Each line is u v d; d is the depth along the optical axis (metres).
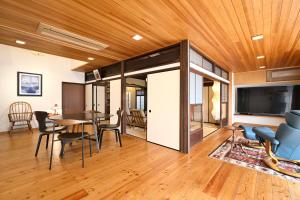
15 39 3.20
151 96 3.87
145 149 3.35
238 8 2.04
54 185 1.96
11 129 4.52
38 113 2.84
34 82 5.46
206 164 2.61
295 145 2.29
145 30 2.73
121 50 3.84
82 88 7.11
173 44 3.39
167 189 1.91
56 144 3.62
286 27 2.54
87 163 2.62
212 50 3.73
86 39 3.15
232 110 6.65
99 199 1.71
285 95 5.80
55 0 1.93
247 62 4.91
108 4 2.00
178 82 3.31
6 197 1.72
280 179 2.14
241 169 2.44
